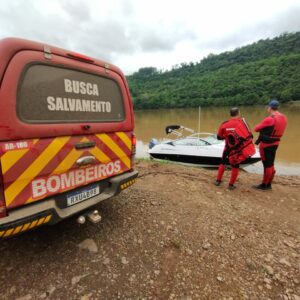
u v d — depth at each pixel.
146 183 4.89
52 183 2.28
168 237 2.98
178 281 2.30
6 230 1.88
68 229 3.00
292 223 3.63
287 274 2.46
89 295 2.08
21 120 1.98
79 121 2.51
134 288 2.19
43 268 2.33
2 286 2.11
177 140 10.30
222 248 2.85
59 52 2.31
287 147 13.66
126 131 3.18
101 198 2.78
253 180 5.83
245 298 2.15
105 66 2.87
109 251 2.64
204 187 4.98
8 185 1.93
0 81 1.85
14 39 1.97
